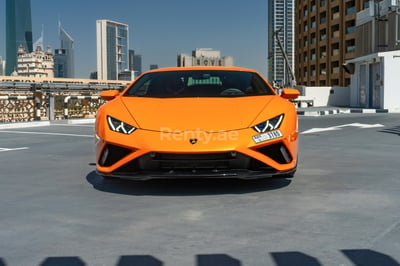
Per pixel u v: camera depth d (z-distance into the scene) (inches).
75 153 244.2
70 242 92.6
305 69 2815.0
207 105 148.4
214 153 128.4
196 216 111.0
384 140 287.6
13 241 93.7
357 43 1176.8
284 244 89.2
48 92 579.5
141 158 131.6
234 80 177.6
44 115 588.1
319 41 2559.1
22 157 228.2
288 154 137.9
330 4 2412.6
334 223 103.3
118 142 134.1
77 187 149.4
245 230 98.9
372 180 155.8
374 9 1024.9
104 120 143.4
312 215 110.5
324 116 583.5
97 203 126.5
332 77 2426.2
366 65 850.1
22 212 117.5
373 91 820.6
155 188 144.1
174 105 149.3
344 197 129.9
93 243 91.8
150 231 99.3
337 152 232.7
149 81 179.2
